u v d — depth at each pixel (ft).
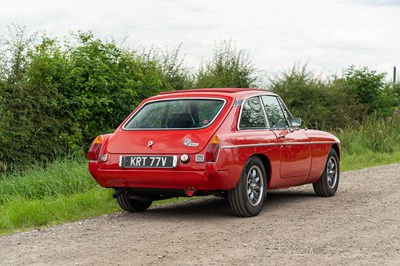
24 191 38.55
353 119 88.69
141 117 30.94
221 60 83.66
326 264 20.68
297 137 33.99
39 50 54.34
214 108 29.96
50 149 48.80
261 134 31.04
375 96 94.58
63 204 32.99
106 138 30.63
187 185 28.45
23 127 46.65
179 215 31.65
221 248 23.44
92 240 25.48
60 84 51.88
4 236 27.09
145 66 60.44
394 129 80.18
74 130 52.03
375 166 58.54
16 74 50.24
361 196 37.78
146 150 29.14
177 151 28.50
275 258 21.65
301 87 87.76
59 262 21.68
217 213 32.12
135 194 31.30
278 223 28.78
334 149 38.96
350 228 27.22
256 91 32.81
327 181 37.55
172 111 30.45
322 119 86.79
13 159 45.83
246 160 29.53
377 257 21.62
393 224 28.07
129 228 28.09
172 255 22.35
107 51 57.00
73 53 55.01
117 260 21.74
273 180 31.96
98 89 54.03
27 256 22.79
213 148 28.04
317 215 30.94
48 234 27.07
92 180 39.65
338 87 92.43
